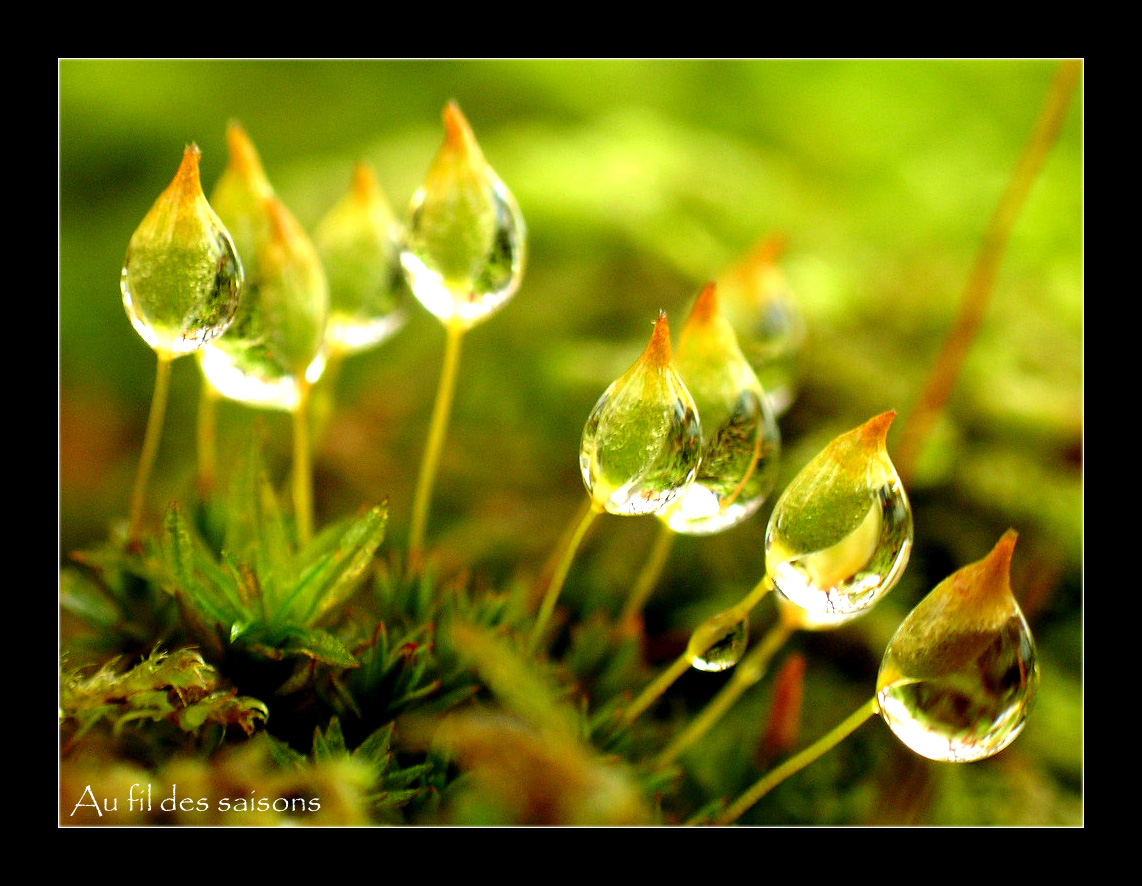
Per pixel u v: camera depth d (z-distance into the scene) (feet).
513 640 0.27
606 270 0.38
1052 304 0.37
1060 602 0.30
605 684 0.27
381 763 0.25
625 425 0.25
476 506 0.31
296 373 0.26
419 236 0.26
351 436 0.33
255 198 0.26
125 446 0.37
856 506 0.25
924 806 0.28
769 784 0.26
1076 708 0.29
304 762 0.25
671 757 0.27
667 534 0.28
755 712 0.28
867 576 0.25
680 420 0.25
